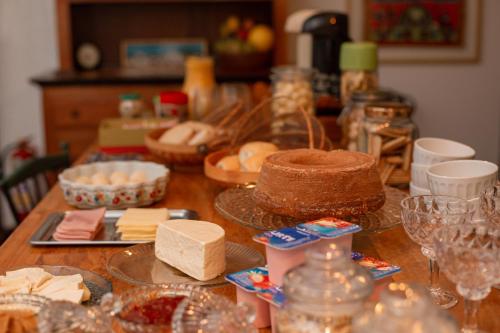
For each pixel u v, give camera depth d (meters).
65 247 1.49
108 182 1.85
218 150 2.10
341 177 1.38
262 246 1.46
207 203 1.81
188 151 2.07
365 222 1.43
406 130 1.85
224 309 0.97
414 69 4.35
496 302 1.16
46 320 0.92
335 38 2.68
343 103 2.53
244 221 1.45
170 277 1.29
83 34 4.14
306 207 1.39
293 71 2.34
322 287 0.89
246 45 3.83
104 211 1.63
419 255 1.39
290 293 0.90
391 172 1.85
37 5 4.14
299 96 2.32
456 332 0.81
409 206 1.24
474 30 4.30
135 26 4.16
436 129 4.42
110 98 3.65
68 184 1.78
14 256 1.44
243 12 4.17
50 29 4.17
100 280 1.26
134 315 0.99
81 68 4.05
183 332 0.93
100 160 2.32
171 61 4.21
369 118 1.88
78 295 1.14
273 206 1.42
